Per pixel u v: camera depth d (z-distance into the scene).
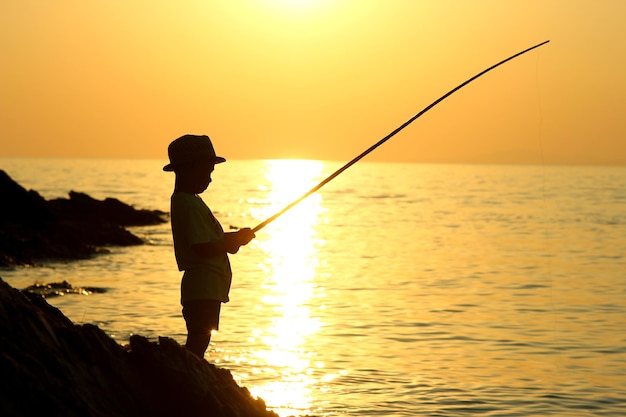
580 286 25.39
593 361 14.77
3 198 39.59
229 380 7.63
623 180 177.00
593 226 53.44
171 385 6.80
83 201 51.75
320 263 33.06
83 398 6.28
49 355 6.43
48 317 6.96
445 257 35.16
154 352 6.99
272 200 93.31
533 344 16.25
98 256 33.12
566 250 37.97
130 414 6.54
